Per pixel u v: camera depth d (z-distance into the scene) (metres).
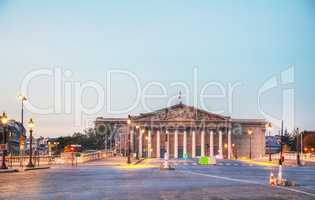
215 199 28.66
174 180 44.78
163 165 71.75
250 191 33.81
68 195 30.64
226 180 45.25
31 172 57.75
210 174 56.12
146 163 98.94
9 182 41.31
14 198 28.78
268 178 48.91
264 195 31.11
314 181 44.88
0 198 28.72
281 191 34.00
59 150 191.75
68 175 51.94
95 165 82.62
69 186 37.47
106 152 146.25
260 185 39.25
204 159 98.75
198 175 53.72
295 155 134.62
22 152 120.50
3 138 60.16
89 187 36.59
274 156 156.25
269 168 76.38
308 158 125.56
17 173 55.34
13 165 75.19
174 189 35.06
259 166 86.75
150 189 35.03
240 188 36.22
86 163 91.75
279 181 39.84
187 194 31.44
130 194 31.31
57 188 35.66
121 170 64.69
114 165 83.75
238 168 76.19
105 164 87.75
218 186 37.97
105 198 28.88
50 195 30.61
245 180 45.47
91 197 29.44
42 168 68.19
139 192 32.72
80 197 29.44
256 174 56.88
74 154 95.06
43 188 35.59
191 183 41.09
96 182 41.75
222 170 67.88
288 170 68.81
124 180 44.41
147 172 59.56
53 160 94.94
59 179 45.34
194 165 91.69
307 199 29.06
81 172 58.53
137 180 44.53
